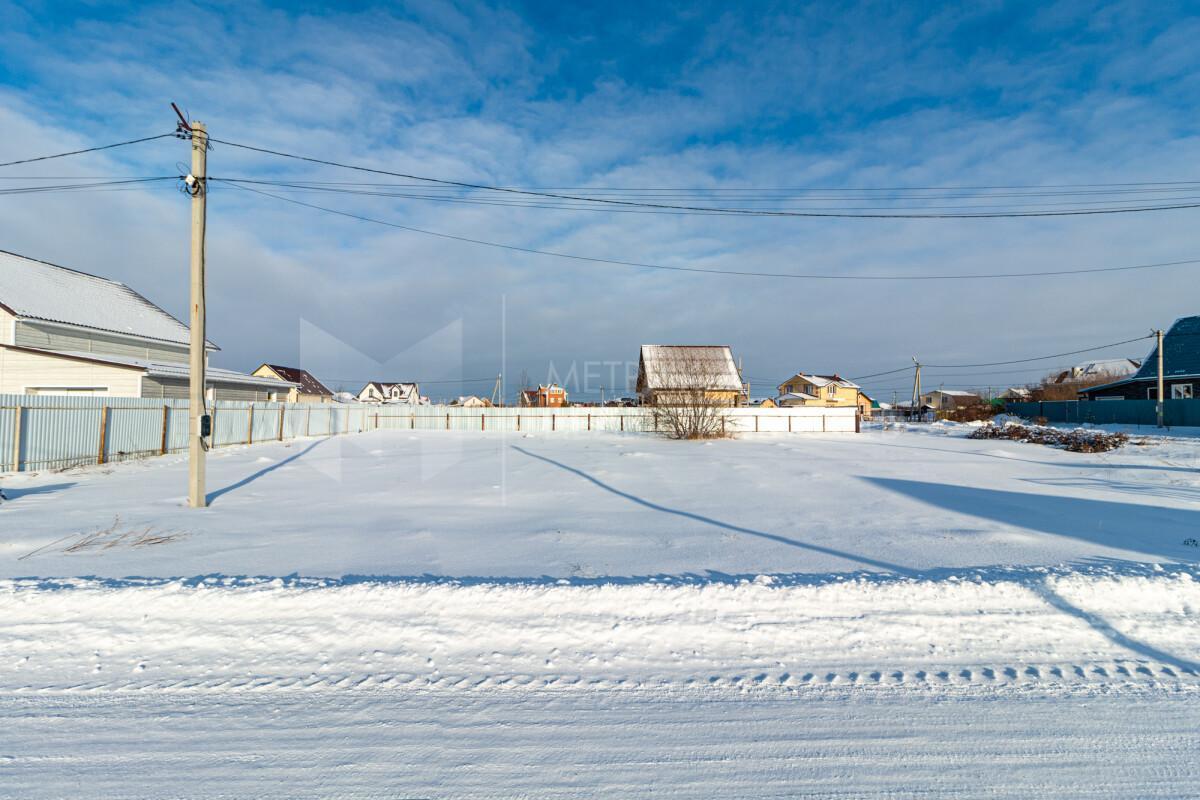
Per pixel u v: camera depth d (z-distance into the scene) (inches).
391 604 173.0
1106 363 2576.3
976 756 109.7
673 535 281.6
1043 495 419.5
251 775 103.9
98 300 987.9
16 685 134.3
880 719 122.5
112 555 239.6
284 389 1343.5
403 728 118.2
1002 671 143.0
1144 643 157.6
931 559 236.8
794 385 2600.9
